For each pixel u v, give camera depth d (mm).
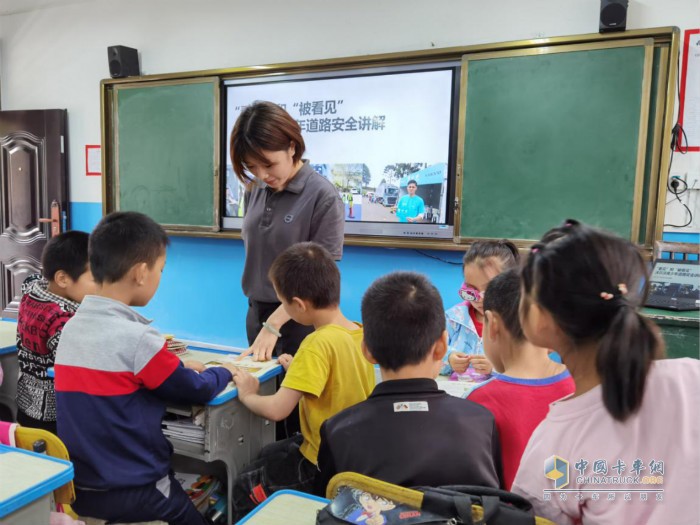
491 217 2973
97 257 1311
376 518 731
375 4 3240
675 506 649
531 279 744
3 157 4422
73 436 1242
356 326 1618
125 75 3891
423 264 3230
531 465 783
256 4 3584
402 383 1000
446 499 729
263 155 1699
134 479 1263
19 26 4453
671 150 2672
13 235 4438
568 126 2771
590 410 720
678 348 1950
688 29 2613
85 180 4301
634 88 2629
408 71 3115
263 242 1912
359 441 941
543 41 2754
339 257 1907
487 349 1201
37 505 893
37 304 1665
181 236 3936
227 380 1434
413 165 3164
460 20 3039
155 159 3865
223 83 3617
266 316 1969
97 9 4137
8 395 2066
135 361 1245
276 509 904
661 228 2658
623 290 678
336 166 3361
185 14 3826
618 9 2578
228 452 1493
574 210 2803
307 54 3459
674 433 660
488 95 2914
